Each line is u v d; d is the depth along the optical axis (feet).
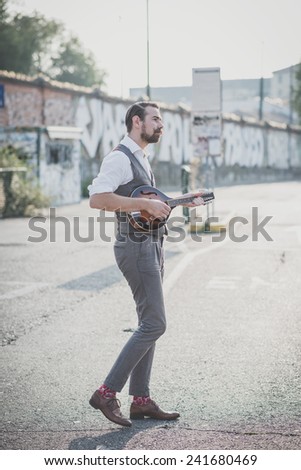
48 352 21.12
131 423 15.33
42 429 15.15
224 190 112.27
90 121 111.14
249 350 21.17
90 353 20.97
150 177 15.67
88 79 239.91
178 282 32.12
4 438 14.66
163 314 15.31
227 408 16.25
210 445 14.19
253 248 42.65
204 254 40.45
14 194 66.59
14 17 220.43
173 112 139.03
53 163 82.17
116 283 32.07
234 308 26.89
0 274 34.55
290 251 41.24
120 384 15.25
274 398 16.89
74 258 39.52
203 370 19.20
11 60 214.28
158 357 20.53
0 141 80.43
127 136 15.43
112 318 25.41
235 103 347.56
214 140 54.60
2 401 16.90
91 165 111.34
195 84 54.19
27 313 26.30
